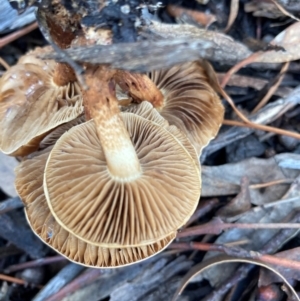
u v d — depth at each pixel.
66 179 0.09
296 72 0.14
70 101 0.11
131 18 0.09
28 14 0.14
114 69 0.09
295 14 0.13
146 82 0.11
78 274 0.13
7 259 0.14
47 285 0.12
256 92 0.14
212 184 0.13
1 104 0.11
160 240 0.10
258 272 0.12
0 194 0.14
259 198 0.13
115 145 0.09
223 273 0.12
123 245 0.09
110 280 0.13
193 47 0.08
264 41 0.14
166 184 0.09
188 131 0.12
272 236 0.12
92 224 0.09
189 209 0.10
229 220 0.13
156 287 0.13
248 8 0.13
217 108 0.12
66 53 0.08
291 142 0.13
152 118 0.10
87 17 0.09
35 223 0.10
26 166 0.11
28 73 0.11
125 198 0.09
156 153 0.10
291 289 0.11
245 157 0.14
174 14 0.13
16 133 0.11
